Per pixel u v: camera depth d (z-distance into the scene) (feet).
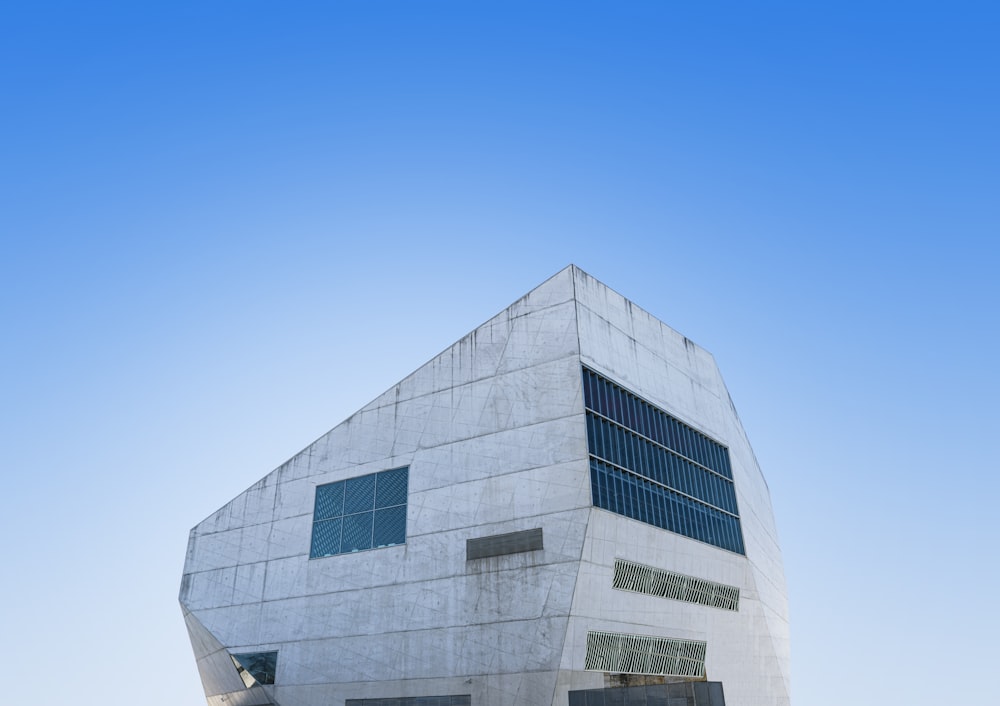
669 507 143.74
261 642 155.63
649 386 151.94
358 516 152.76
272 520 166.30
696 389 169.17
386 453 154.30
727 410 182.39
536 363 140.15
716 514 157.99
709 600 147.84
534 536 128.06
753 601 161.07
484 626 128.36
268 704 150.41
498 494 135.23
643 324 159.02
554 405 134.82
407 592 139.23
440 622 133.28
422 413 152.46
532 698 119.96
